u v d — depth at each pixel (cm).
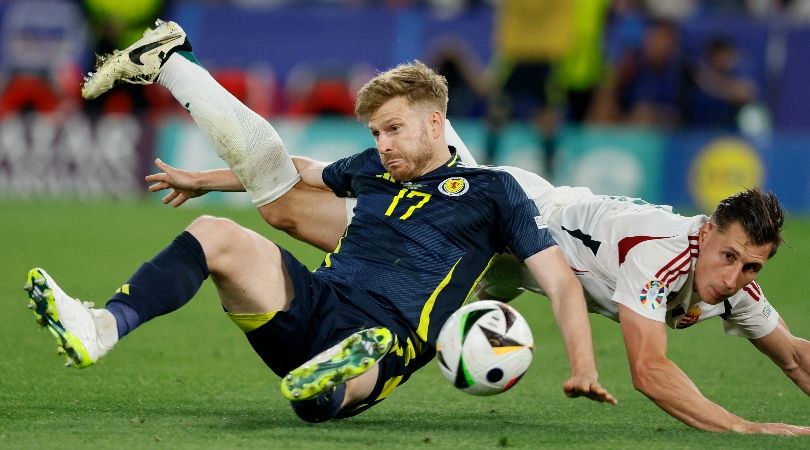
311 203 2109
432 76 1908
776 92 6550
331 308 1769
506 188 1877
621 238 1866
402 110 1877
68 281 3653
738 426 1761
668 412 1778
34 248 4447
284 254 1738
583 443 1653
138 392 2091
